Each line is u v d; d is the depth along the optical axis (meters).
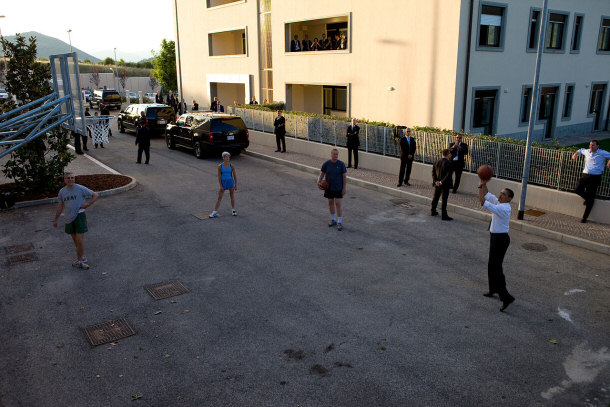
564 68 20.83
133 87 68.25
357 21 20.48
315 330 6.23
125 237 9.95
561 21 20.09
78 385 5.13
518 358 5.58
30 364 5.52
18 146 12.44
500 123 18.67
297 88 28.00
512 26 17.84
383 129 16.23
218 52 34.06
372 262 8.60
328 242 9.66
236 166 18.00
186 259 8.75
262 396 4.90
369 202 12.88
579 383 5.11
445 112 17.33
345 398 4.85
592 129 23.78
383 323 6.41
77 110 19.70
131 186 14.25
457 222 11.06
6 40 13.59
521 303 7.00
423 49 17.69
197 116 19.80
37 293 7.38
